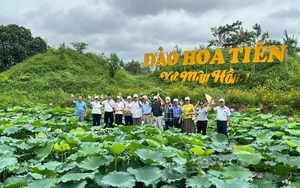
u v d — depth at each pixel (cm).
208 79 2573
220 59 2573
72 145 821
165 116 1456
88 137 906
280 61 2391
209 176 593
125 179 551
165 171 624
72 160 697
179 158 655
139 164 646
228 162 761
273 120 1540
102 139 919
